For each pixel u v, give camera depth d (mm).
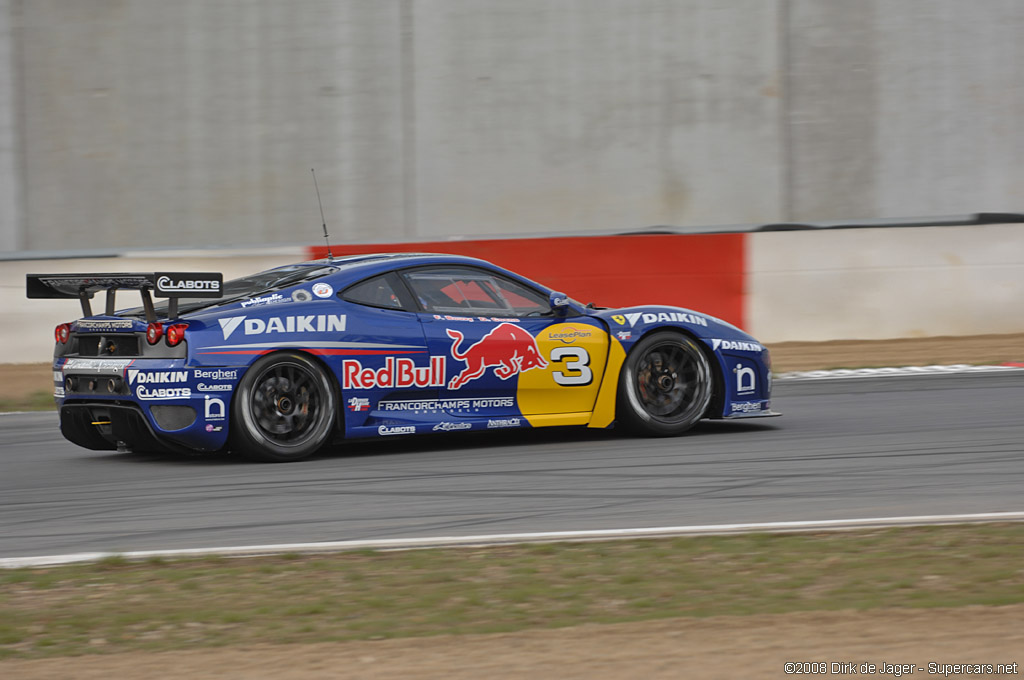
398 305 23109
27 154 54250
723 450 22922
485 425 23438
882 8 54812
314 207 54656
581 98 54438
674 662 10367
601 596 12734
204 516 17562
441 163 54469
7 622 12203
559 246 42250
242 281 23797
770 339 42969
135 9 54531
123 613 12453
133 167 54531
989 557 13898
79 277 21719
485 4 54312
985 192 55312
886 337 43500
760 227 42969
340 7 54438
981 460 21297
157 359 21234
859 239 43438
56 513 18203
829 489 18781
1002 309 44250
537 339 23812
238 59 54562
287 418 22078
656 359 24812
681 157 54594
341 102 54531
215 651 11125
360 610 12414
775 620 11594
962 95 55062
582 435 25359
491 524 16641
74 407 22344
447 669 10352
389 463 21969
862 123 55000
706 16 54500
